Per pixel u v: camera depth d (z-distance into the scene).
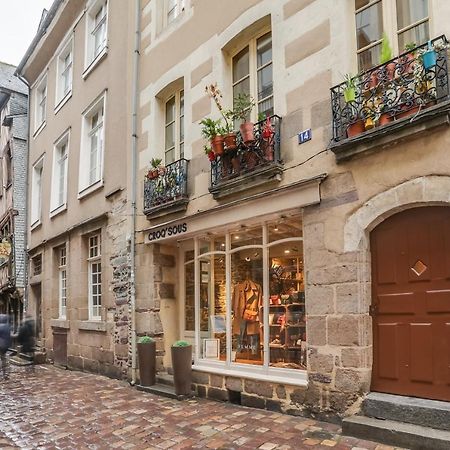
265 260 6.63
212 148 7.00
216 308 7.54
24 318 13.70
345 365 5.29
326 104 5.80
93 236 11.20
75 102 12.51
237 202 6.66
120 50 10.34
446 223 4.82
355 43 5.74
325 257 5.62
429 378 4.81
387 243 5.28
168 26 8.89
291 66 6.29
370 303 5.33
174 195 8.00
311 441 4.79
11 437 5.51
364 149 5.24
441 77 4.63
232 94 7.57
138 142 9.37
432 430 4.44
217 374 6.95
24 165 17.22
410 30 5.29
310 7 6.14
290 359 6.20
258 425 5.48
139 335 8.66
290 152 6.19
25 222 16.16
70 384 8.91
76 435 5.48
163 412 6.34
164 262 8.69
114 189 9.86
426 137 4.83
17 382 9.38
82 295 11.11
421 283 4.97
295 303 6.21
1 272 18.42
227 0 7.50
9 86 19.73
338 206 5.55
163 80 8.82
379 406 4.92
